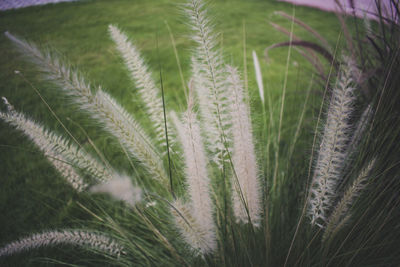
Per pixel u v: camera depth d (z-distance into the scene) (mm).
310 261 370
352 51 496
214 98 314
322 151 317
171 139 347
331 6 1986
